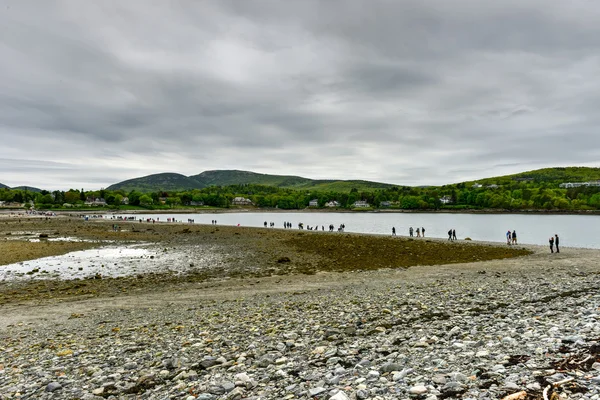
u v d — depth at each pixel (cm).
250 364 944
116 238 6888
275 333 1239
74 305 2141
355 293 2044
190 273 3312
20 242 5969
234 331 1308
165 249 5181
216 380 844
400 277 2748
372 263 3725
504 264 3369
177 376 879
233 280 2919
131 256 4478
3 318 1866
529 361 788
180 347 1146
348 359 923
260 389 771
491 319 1252
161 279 3039
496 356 842
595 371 693
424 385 707
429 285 2209
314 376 816
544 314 1270
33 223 11412
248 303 1912
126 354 1108
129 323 1598
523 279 2312
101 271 3450
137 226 10838
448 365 813
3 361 1131
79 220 14050
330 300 1839
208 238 6875
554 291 1773
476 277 2547
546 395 605
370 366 860
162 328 1440
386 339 1084
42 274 3300
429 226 13200
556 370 716
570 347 854
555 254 4194
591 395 591
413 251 4703
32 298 2400
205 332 1315
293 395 723
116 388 837
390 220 18200
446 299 1680
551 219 17600
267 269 3459
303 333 1220
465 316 1326
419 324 1245
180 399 752
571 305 1405
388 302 1672
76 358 1103
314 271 3269
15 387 881
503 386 664
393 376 776
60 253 4741
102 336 1379
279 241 6206
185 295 2333
